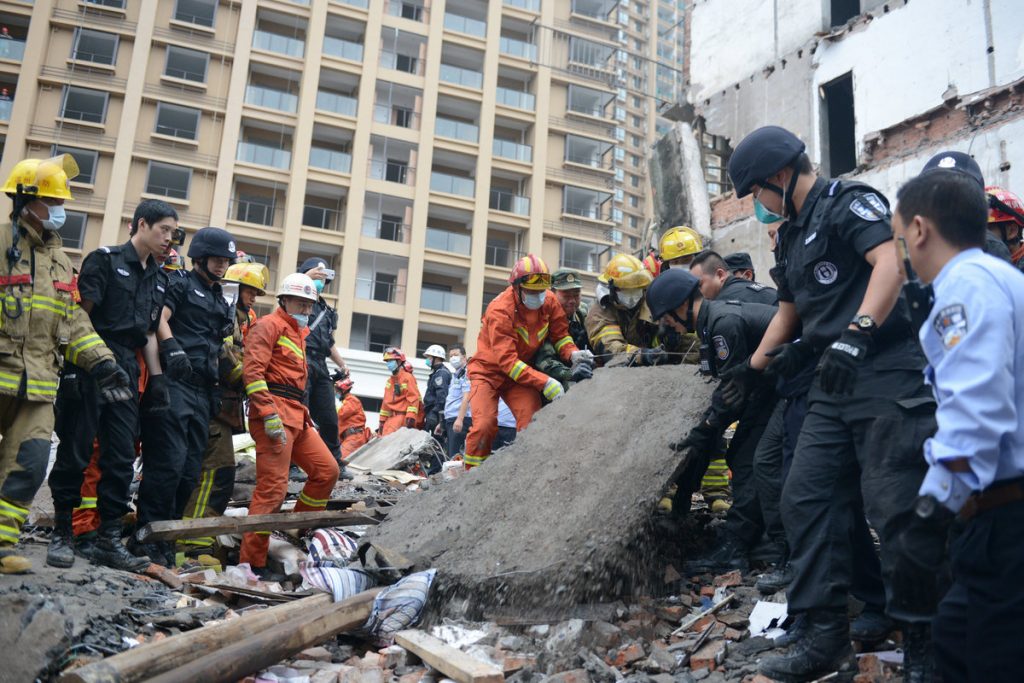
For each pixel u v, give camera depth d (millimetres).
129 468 4707
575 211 38531
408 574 4305
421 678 3445
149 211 4809
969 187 2098
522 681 3404
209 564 5219
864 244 3076
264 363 5410
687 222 16094
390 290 33656
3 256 3883
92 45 31188
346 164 33312
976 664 1916
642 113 65062
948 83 12523
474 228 34938
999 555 1892
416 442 10141
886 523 2844
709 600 4254
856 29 14203
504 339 6520
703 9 17828
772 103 15727
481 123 35969
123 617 3666
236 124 32031
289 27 34250
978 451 1819
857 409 3062
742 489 4766
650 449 4777
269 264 32344
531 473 5035
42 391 3916
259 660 3160
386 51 35406
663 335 6145
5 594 3539
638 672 3471
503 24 38719
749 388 3885
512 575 4043
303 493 5816
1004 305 1900
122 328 4668
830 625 3127
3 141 29562
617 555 4070
